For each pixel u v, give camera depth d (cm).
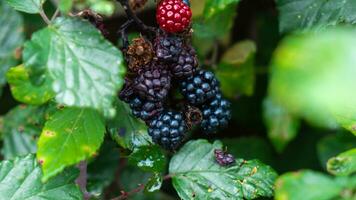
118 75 37
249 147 57
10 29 56
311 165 59
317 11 46
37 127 51
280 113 54
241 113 60
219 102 42
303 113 30
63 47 38
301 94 27
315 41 28
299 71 27
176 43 40
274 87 29
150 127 41
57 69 37
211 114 42
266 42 60
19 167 41
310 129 59
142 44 40
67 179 41
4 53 55
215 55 55
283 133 55
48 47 38
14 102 59
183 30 40
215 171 43
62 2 38
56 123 40
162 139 41
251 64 55
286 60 28
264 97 58
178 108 42
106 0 39
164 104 41
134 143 43
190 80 41
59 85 37
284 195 35
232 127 61
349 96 27
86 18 39
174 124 40
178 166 44
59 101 37
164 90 40
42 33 38
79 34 38
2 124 52
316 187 35
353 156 38
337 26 44
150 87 40
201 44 55
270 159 58
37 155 39
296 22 46
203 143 44
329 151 53
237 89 56
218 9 45
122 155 45
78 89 37
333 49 27
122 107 43
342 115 40
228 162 43
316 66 27
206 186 43
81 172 44
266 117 55
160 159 43
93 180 53
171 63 40
